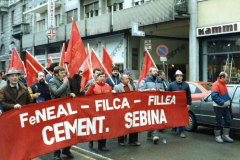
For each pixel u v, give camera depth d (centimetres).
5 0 3616
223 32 1374
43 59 2936
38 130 538
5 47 3662
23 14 3288
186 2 1532
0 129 488
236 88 757
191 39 1524
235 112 732
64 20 2631
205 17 1463
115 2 2069
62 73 594
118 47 1989
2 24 3747
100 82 669
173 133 853
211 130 905
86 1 2353
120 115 664
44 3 2748
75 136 589
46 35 2503
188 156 602
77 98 600
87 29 2191
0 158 484
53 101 562
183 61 2122
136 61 1939
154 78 757
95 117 625
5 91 524
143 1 1814
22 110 519
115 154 621
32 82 797
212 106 798
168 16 1513
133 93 688
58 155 584
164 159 581
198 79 1521
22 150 513
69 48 683
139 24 1711
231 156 600
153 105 720
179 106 766
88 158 596
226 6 1370
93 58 891
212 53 1468
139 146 692
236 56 1357
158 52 1269
